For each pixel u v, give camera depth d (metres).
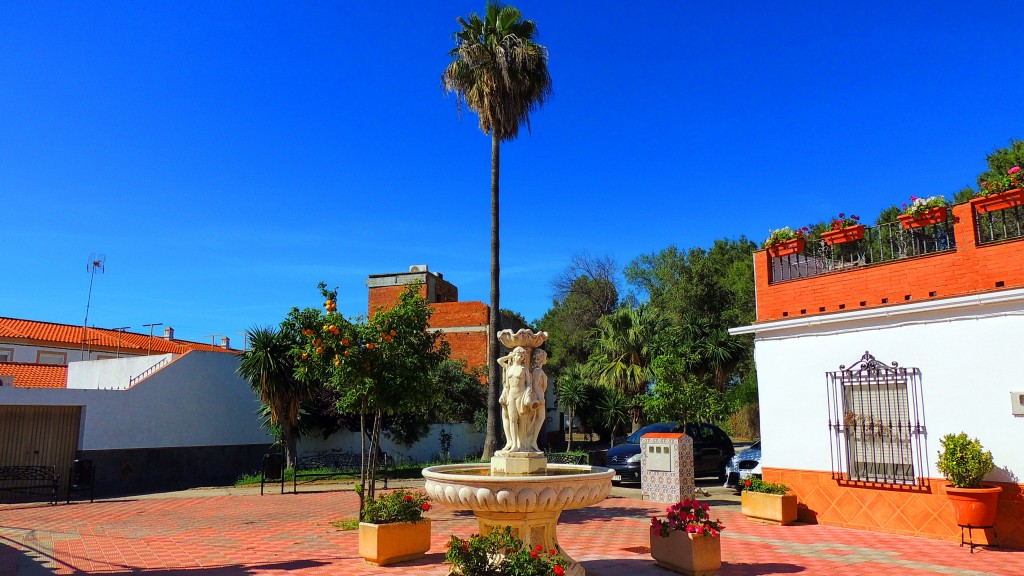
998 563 7.62
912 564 7.68
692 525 7.31
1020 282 8.66
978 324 8.96
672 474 13.86
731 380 37.19
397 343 11.12
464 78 20.34
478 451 26.80
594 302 43.38
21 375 26.61
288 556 8.77
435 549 9.09
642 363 29.42
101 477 19.69
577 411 32.28
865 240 11.09
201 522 12.20
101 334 35.94
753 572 7.41
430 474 6.70
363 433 11.47
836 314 10.41
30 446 18.92
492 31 20.61
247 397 24.56
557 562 5.89
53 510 14.33
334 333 10.62
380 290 35.19
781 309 11.61
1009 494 8.49
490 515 6.70
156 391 21.45
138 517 13.01
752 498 11.14
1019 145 23.73
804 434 10.88
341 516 12.83
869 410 10.07
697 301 35.50
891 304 9.93
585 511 12.83
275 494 16.91
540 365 7.44
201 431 22.70
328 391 22.92
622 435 32.34
